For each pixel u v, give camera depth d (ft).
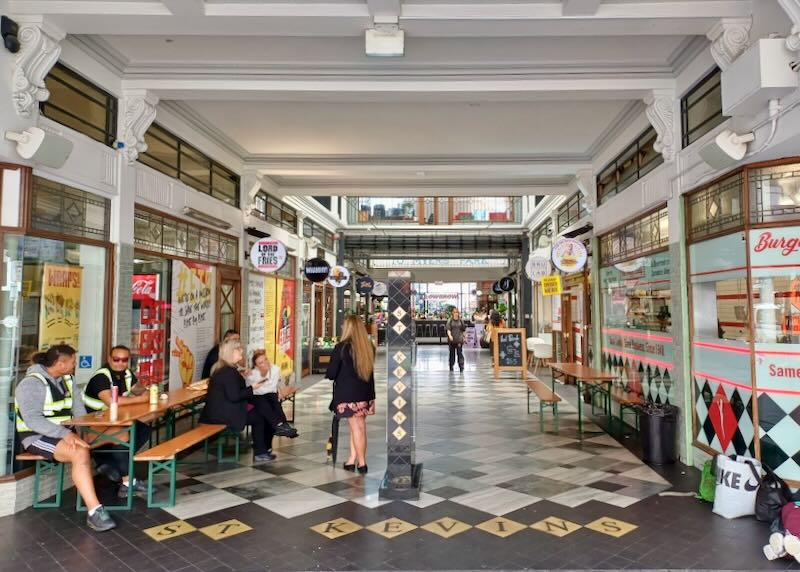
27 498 13.99
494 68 17.92
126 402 15.72
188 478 16.26
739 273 14.82
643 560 10.77
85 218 16.29
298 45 16.72
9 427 13.82
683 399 17.72
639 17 13.94
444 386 36.32
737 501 12.76
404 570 10.41
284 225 37.17
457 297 102.06
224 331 26.84
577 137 25.39
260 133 24.95
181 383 22.16
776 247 14.03
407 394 15.01
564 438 21.36
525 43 16.57
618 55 17.34
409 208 56.90
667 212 18.97
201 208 23.80
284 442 20.83
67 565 10.69
